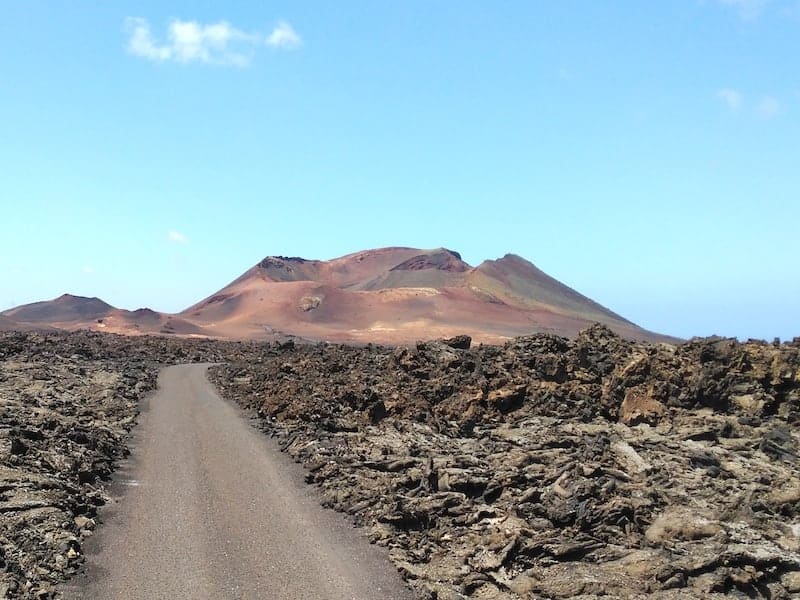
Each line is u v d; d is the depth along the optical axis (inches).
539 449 892.0
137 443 898.1
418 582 490.3
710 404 1117.1
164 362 2240.4
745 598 494.9
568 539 566.6
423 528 609.3
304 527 589.9
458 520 615.8
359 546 554.9
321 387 1226.0
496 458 836.0
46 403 1062.4
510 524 594.6
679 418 1074.1
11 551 475.2
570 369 1203.2
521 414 1102.4
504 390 1147.3
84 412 1035.9
